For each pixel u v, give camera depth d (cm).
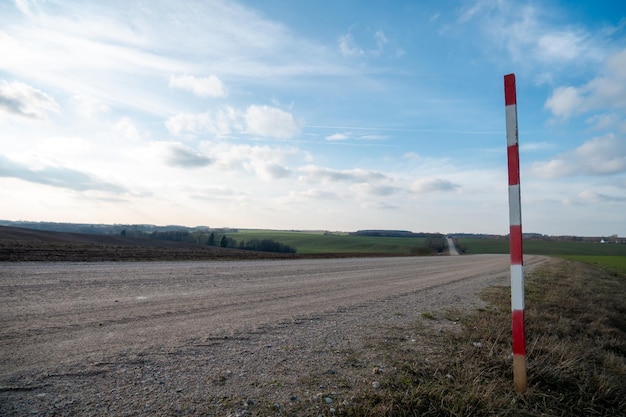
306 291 935
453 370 392
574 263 3491
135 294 748
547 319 681
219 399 294
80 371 330
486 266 2402
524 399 335
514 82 337
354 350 445
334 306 734
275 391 317
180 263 1482
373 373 371
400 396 317
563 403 345
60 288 748
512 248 346
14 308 557
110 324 500
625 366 464
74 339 424
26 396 276
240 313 624
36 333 438
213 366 365
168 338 448
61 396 280
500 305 819
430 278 1438
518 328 348
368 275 1466
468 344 485
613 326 772
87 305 612
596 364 471
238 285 982
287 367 375
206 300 731
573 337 602
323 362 396
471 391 327
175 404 280
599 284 1691
